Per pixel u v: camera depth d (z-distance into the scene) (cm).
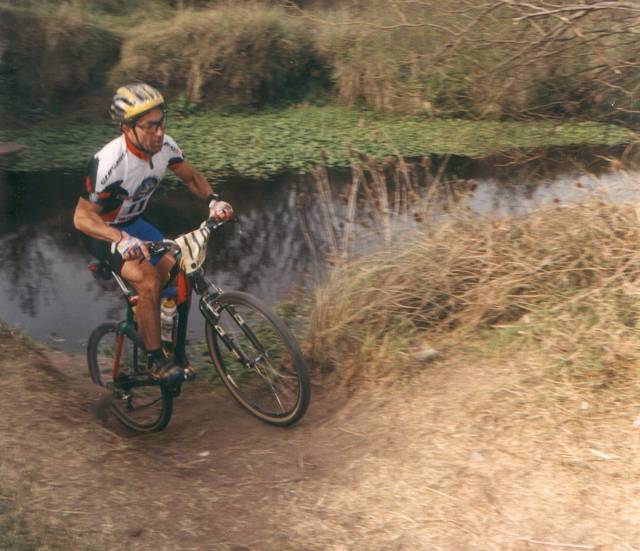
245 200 950
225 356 558
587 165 1048
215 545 337
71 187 998
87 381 517
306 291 673
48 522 336
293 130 1265
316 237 823
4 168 1060
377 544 342
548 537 341
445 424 426
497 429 414
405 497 371
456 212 604
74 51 1334
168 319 443
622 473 375
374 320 535
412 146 1173
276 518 359
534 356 471
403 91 1338
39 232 855
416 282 551
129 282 430
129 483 376
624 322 481
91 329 632
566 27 807
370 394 477
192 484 387
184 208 924
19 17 1330
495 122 1245
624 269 518
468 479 380
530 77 1163
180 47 1380
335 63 1409
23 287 714
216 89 1378
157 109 400
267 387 514
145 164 416
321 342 526
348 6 1466
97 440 412
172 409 479
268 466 407
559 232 562
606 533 341
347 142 1203
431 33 1204
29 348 534
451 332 526
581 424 410
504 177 1012
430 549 338
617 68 851
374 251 587
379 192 673
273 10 1477
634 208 567
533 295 533
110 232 403
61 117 1284
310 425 454
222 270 737
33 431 408
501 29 1005
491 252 555
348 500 372
